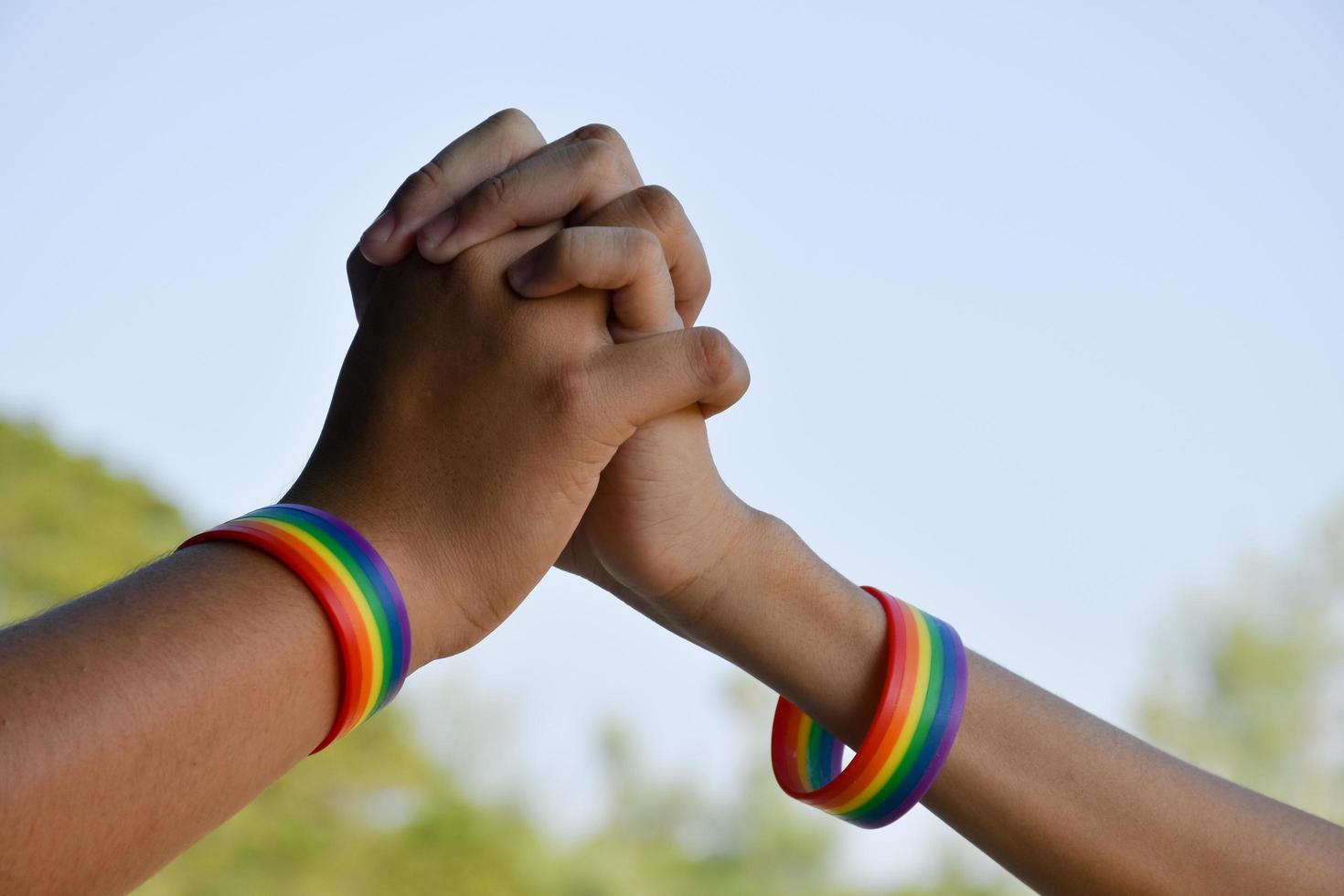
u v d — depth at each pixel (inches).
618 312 35.8
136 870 22.1
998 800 34.4
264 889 242.4
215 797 23.5
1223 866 33.2
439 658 31.7
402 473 31.8
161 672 22.9
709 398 35.6
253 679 24.3
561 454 32.4
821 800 35.2
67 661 22.0
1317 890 32.7
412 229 36.4
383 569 27.5
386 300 35.7
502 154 38.6
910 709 34.4
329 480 31.9
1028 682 36.8
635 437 36.8
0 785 19.9
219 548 26.6
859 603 37.9
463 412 32.8
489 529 31.7
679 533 37.5
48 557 258.7
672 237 38.5
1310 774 257.3
